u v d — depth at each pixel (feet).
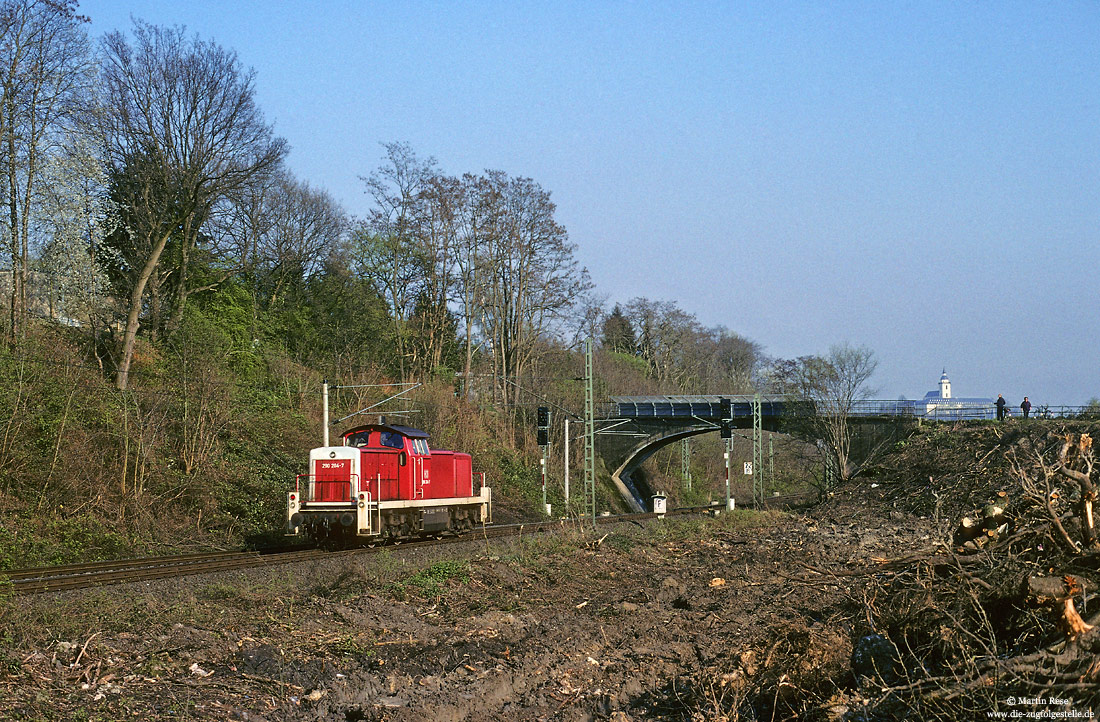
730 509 133.49
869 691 29.58
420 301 184.75
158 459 93.45
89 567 64.13
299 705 29.19
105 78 112.98
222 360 120.98
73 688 26.91
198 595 46.88
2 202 102.27
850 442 165.48
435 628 43.14
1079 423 117.08
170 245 134.82
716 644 42.50
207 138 122.11
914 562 38.52
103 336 112.98
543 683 35.24
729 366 368.48
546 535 86.69
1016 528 35.06
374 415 140.56
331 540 79.66
